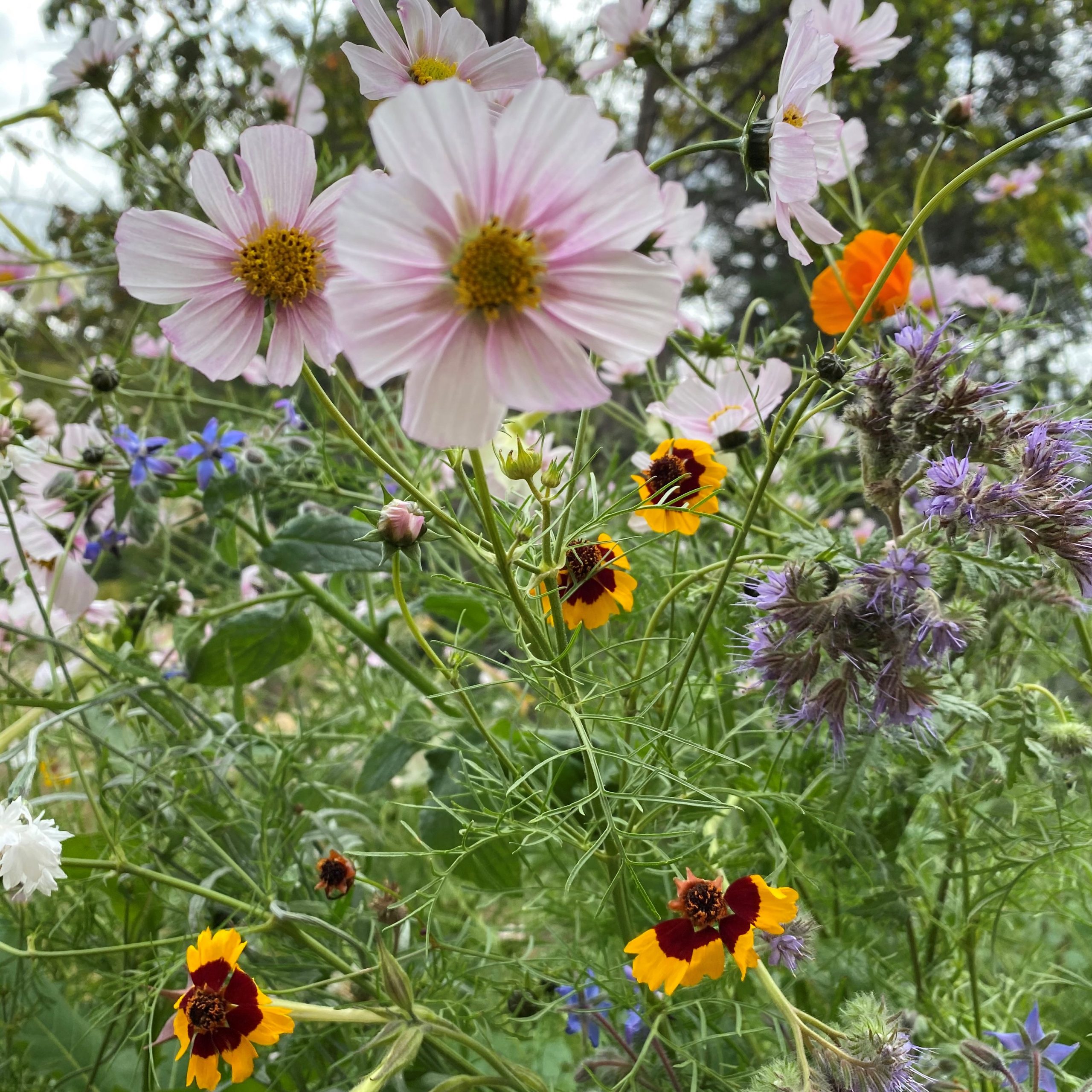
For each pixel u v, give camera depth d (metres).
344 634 0.64
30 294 0.69
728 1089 0.36
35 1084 0.43
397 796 0.64
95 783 0.46
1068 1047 0.34
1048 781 0.40
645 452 0.56
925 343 0.33
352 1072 0.40
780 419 0.33
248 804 0.47
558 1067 0.46
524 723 0.53
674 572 0.41
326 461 0.46
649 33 0.53
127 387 0.64
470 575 0.60
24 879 0.33
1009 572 0.31
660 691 0.36
